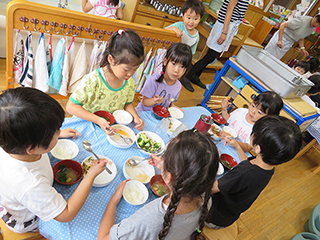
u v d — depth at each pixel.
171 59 1.51
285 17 4.48
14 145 0.60
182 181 0.61
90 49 1.92
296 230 2.07
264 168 0.99
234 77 2.83
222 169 1.23
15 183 0.66
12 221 0.77
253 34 4.73
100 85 1.27
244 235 1.85
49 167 0.80
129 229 0.67
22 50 1.63
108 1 2.45
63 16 1.55
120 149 1.13
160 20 3.62
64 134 1.04
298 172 2.85
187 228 0.72
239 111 1.87
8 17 1.43
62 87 1.87
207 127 1.37
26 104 0.57
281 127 0.90
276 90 2.21
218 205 1.13
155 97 1.56
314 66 3.38
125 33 1.11
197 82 3.77
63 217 0.70
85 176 0.84
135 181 0.95
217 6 3.65
